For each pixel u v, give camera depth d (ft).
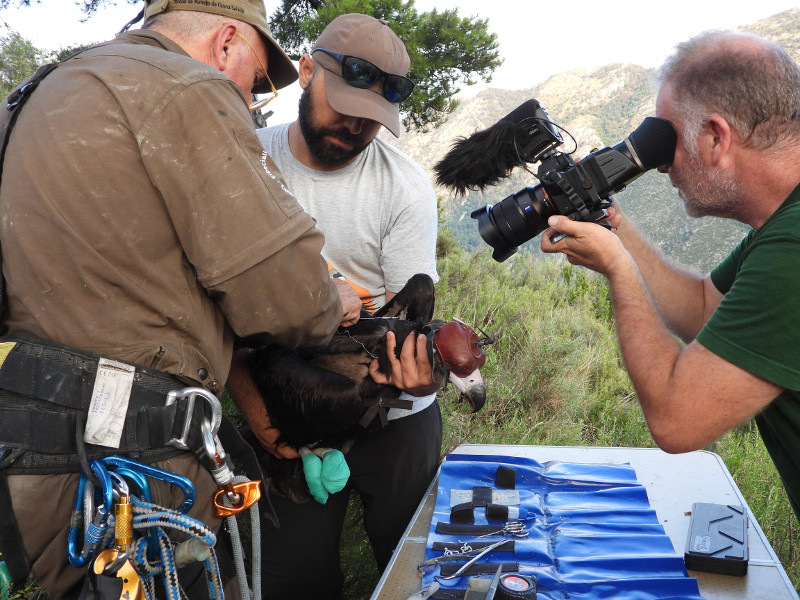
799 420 5.52
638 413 16.17
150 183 5.03
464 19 27.43
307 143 8.38
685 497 7.43
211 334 5.42
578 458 8.45
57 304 4.98
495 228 7.25
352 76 7.72
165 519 4.70
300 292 5.44
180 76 5.12
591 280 29.71
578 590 5.77
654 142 6.43
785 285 5.16
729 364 5.47
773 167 5.71
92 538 4.65
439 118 30.27
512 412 15.60
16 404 4.83
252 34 6.33
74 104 5.01
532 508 7.13
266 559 8.86
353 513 10.90
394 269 8.84
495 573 5.87
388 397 7.82
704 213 6.45
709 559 6.07
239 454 6.14
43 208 4.92
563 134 7.30
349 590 10.19
